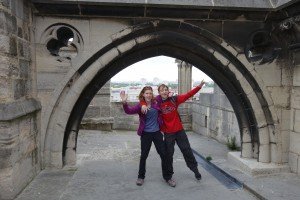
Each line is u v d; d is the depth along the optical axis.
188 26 4.93
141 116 4.41
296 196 4.00
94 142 7.96
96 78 5.21
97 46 4.85
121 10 4.69
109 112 10.45
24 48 4.35
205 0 4.65
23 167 4.17
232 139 7.43
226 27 4.98
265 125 5.15
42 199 3.90
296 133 4.93
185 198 4.04
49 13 4.74
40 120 4.90
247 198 4.08
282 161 5.13
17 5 4.08
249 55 5.10
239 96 5.44
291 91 5.08
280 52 5.09
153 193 4.20
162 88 4.46
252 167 4.94
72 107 4.95
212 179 4.81
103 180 4.69
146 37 4.98
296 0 4.16
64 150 5.25
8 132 3.68
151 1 4.56
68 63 4.91
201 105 10.27
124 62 5.41
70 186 4.39
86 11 4.69
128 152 6.72
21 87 4.21
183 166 5.52
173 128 4.52
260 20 4.96
